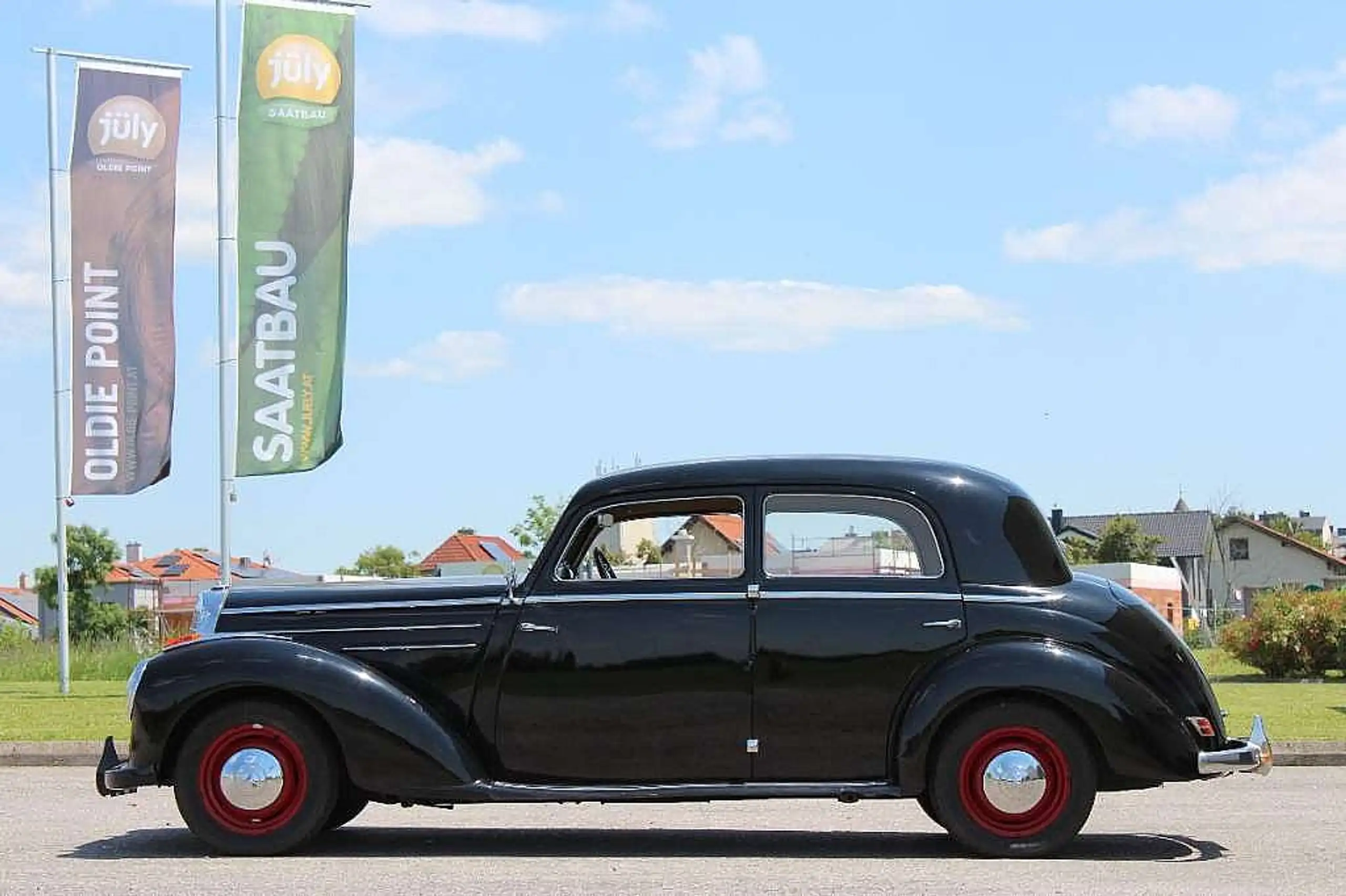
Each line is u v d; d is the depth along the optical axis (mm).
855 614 8406
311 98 21344
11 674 28984
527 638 8555
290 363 21266
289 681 8398
